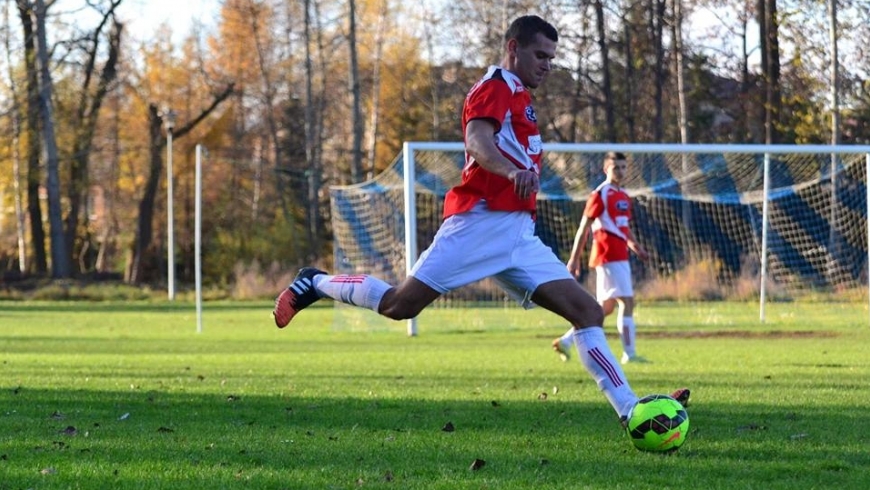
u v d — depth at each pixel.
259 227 50.84
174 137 53.25
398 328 23.33
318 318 29.73
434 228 31.61
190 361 13.66
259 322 27.00
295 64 57.19
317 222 50.59
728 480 5.18
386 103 57.41
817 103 36.31
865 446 6.20
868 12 34.81
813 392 9.24
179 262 55.44
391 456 5.85
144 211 53.34
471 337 19.94
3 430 6.91
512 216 6.07
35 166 52.34
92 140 54.84
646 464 5.62
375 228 29.84
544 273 6.14
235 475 5.25
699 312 25.92
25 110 50.41
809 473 5.37
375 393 9.35
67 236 55.09
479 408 8.16
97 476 5.22
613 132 44.66
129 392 9.45
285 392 9.46
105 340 19.69
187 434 6.74
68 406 8.36
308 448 6.13
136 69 56.19
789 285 27.31
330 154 61.56
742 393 9.16
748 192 27.02
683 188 27.39
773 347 15.73
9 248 67.56
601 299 13.09
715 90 46.84
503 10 45.34
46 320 27.97
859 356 13.81
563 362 13.21
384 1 54.91
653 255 30.67
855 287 26.14
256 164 50.38
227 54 57.34
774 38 39.00
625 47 45.84
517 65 6.13
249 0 55.56
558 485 5.00
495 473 5.34
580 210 30.89
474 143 5.85
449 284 6.08
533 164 6.12
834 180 26.34
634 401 6.08
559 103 48.50
